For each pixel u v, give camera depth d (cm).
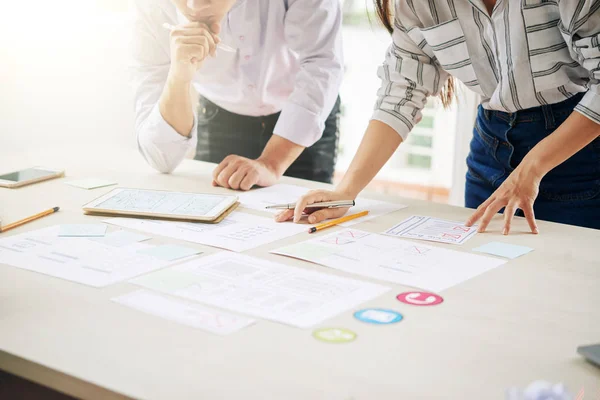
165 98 159
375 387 66
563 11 124
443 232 122
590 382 69
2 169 167
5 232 117
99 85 232
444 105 169
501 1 133
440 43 142
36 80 215
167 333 78
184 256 104
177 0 154
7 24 205
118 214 128
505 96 144
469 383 68
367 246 112
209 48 156
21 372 72
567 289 94
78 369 69
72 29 222
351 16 344
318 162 198
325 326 80
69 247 108
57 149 196
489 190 161
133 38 173
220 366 70
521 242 117
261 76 180
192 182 159
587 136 125
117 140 241
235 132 198
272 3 169
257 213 134
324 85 169
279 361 71
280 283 94
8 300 87
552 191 152
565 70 138
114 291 90
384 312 84
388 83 150
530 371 71
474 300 90
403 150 365
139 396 64
